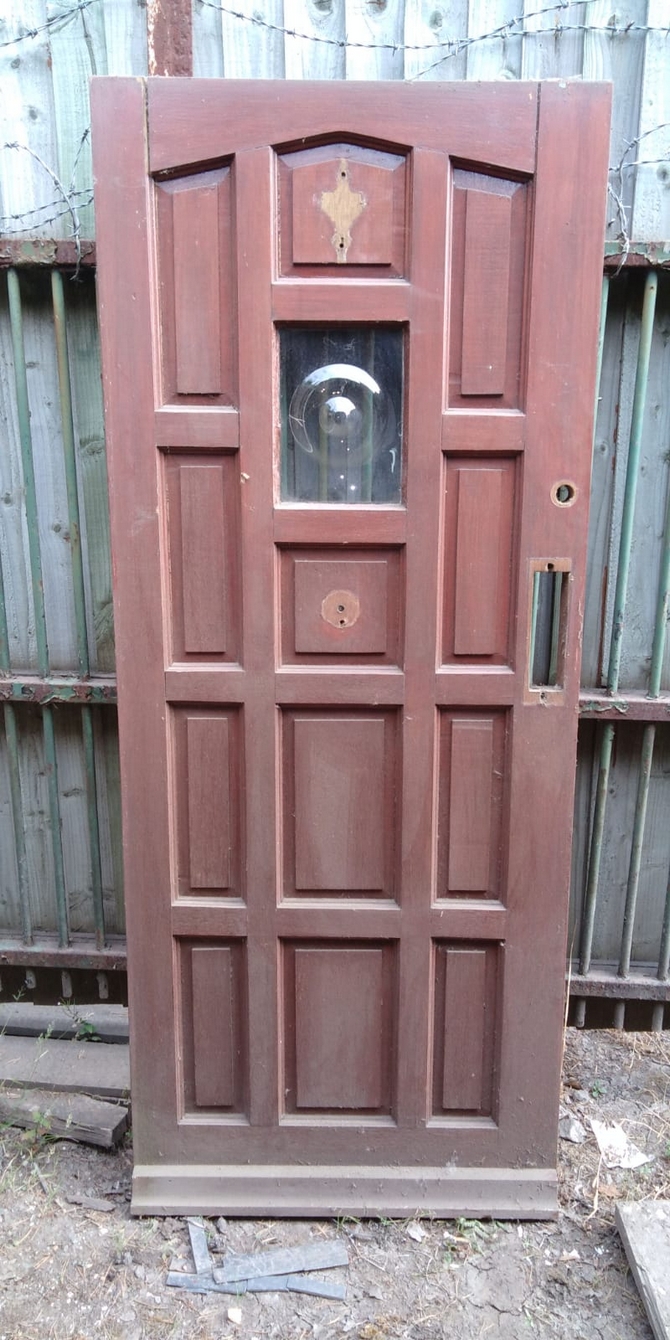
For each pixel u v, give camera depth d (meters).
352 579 1.66
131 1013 1.79
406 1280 1.68
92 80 1.50
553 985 1.77
